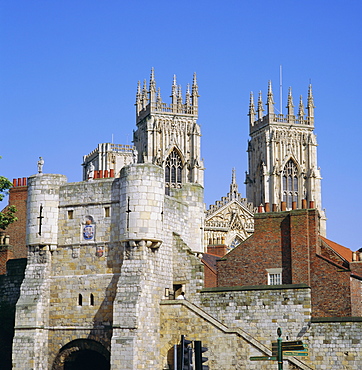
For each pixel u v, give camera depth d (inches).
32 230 3339.1
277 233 3577.8
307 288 3125.0
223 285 3644.2
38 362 3221.0
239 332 3056.1
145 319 3093.0
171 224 3383.4
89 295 3225.9
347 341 3002.0
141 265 3127.5
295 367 2979.8
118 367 3034.0
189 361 2038.6
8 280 3634.4
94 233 3265.3
